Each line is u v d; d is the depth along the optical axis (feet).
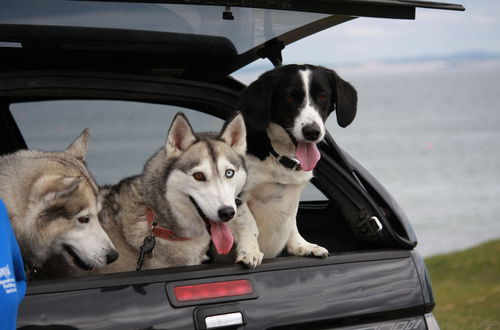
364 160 206.69
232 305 8.03
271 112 11.23
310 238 11.96
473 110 445.78
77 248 9.62
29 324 7.00
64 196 9.30
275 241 11.51
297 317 8.31
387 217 10.14
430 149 232.94
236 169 10.50
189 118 12.07
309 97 11.05
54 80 8.98
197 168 10.18
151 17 9.64
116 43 10.58
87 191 9.66
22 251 9.34
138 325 7.45
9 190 9.11
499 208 113.50
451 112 433.07
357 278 8.93
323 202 12.01
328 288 8.67
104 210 10.78
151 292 7.70
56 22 9.72
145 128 12.64
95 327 7.24
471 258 50.06
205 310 7.85
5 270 6.35
